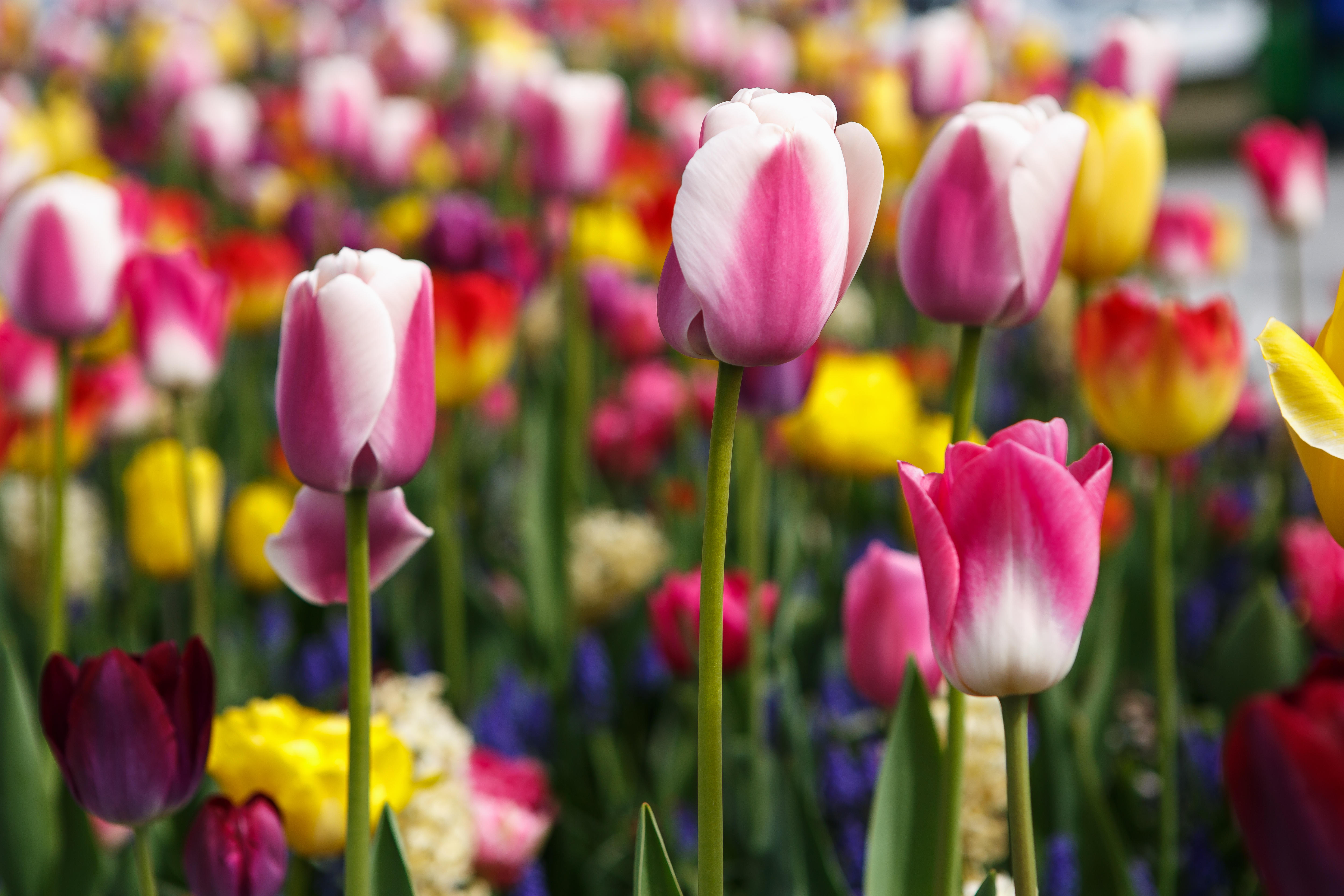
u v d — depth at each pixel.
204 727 0.93
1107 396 1.08
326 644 1.48
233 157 2.98
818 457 1.44
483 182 3.29
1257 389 2.27
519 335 2.02
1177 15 9.09
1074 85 3.29
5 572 1.77
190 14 5.14
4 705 1.09
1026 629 0.84
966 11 3.81
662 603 1.18
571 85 1.73
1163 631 1.11
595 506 1.98
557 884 1.21
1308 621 1.45
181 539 1.45
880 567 1.03
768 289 0.83
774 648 1.31
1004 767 1.05
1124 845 1.22
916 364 2.19
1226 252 3.05
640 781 1.40
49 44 4.93
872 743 1.20
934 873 0.95
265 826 0.94
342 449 0.87
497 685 1.42
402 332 0.87
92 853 1.08
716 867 0.85
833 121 0.85
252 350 2.18
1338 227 5.58
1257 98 8.69
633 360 2.07
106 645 1.44
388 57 3.57
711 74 4.93
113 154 3.92
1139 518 1.62
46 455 1.54
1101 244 1.16
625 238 2.31
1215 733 1.34
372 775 0.99
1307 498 1.99
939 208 0.91
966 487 0.84
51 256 1.11
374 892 0.92
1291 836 0.76
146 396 1.76
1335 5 7.48
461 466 2.00
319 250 2.19
